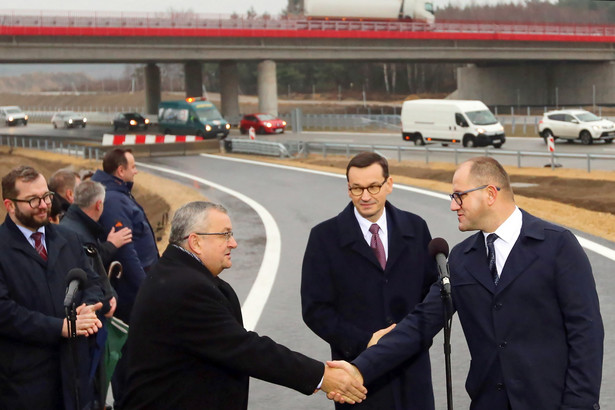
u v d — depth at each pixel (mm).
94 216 6383
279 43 71500
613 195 21594
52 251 4910
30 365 4645
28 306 4738
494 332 4066
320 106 124312
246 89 169625
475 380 4168
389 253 4871
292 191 25406
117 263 6070
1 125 90750
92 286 5164
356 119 66188
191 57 68312
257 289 11422
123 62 71000
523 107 87312
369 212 4805
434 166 32500
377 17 75188
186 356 3750
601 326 3967
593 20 186500
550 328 4020
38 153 52750
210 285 3791
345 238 4859
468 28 77500
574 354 3908
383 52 75188
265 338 3906
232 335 3766
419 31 74938
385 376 4734
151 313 3736
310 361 4016
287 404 6824
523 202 21812
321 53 73375
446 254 4172
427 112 42906
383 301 4852
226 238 3957
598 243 14156
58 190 7270
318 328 4891
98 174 7246
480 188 4074
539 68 93875
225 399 3830
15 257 4738
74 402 4730
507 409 4055
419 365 4781
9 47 60062
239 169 34406
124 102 157375
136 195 28203
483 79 100188
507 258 4066
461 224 4188
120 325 5660
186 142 44094
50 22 60312
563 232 4059
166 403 3746
